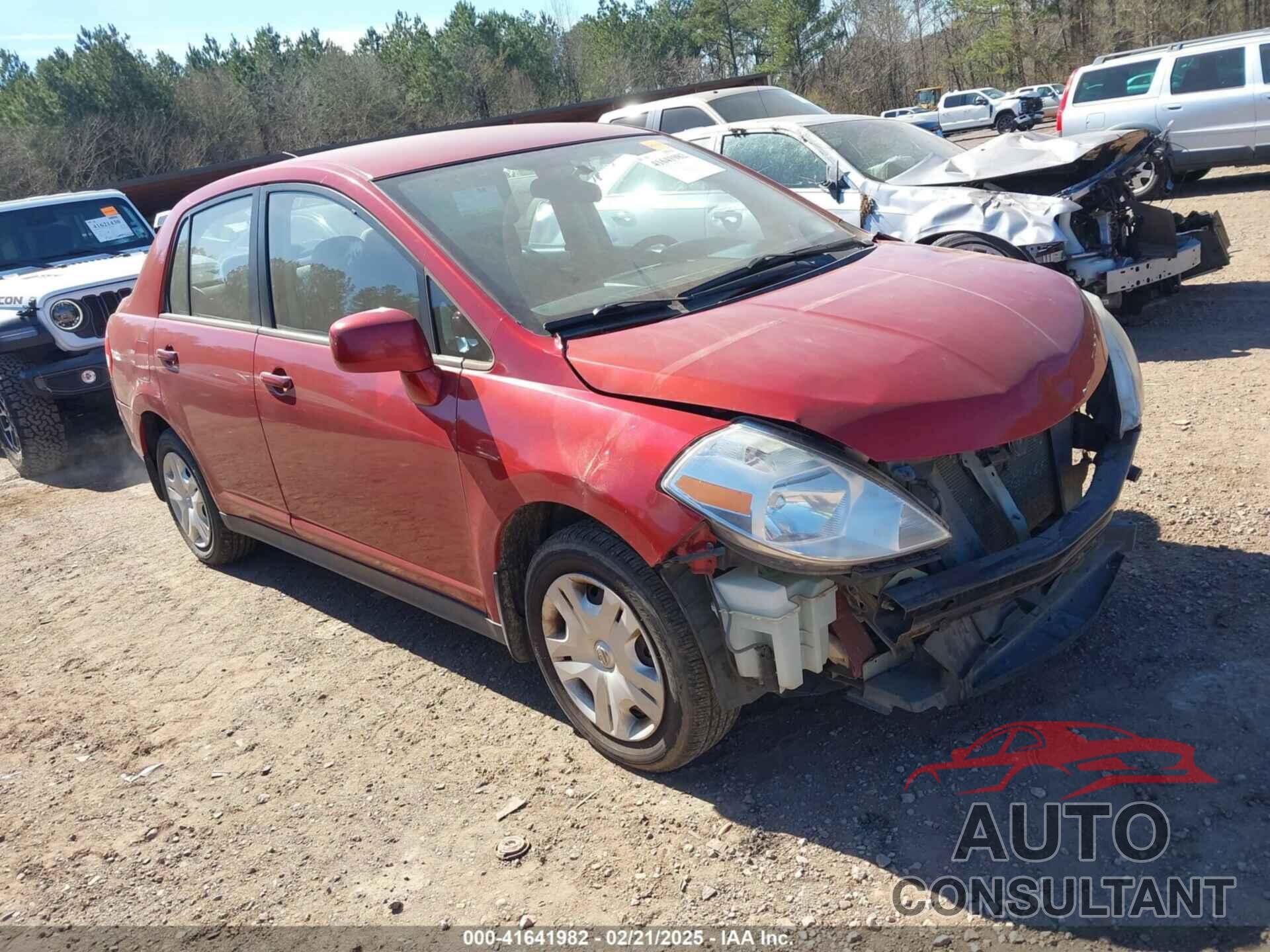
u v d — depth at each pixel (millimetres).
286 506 4156
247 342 4020
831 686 2752
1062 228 6457
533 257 3314
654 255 3465
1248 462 4457
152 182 15836
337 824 3076
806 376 2580
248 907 2793
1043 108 41688
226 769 3461
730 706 2732
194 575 5230
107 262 8266
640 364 2768
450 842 2918
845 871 2551
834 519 2432
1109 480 2994
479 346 3119
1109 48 49438
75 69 54281
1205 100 12836
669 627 2705
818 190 7457
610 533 2820
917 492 2615
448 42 71062
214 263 4297
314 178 3752
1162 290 7129
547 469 2822
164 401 4664
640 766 3037
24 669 4457
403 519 3500
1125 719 2916
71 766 3633
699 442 2564
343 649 4176
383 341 2965
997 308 2963
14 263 8875
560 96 75250
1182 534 3893
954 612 2557
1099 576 3121
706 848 2715
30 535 6285
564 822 2918
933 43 64188
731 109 9352
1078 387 2809
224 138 57188
